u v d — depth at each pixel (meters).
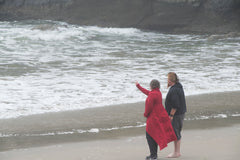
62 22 51.84
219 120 13.00
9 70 22.69
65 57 28.70
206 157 8.83
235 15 51.09
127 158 8.96
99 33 45.25
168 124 8.80
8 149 9.77
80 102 15.59
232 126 12.17
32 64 25.17
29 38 37.41
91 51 32.28
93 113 13.90
